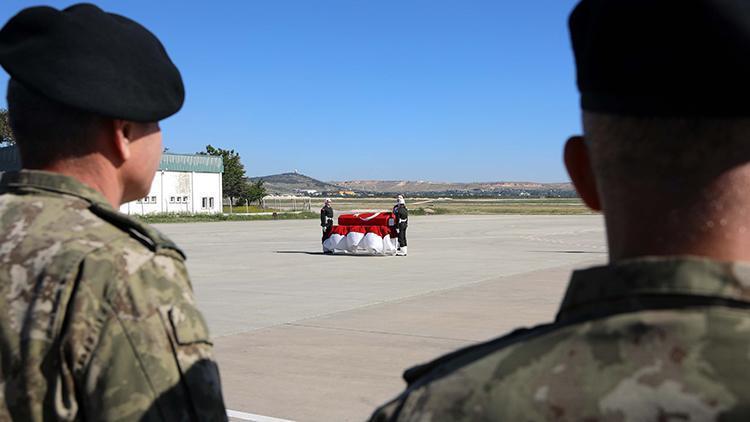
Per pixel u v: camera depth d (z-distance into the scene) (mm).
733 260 806
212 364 1531
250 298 10891
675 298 802
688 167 804
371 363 6555
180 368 1446
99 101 1540
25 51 1520
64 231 1513
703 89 762
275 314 9328
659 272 811
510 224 43594
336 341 7543
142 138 1685
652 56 776
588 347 823
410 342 7484
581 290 880
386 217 19297
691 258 801
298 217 56875
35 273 1472
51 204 1568
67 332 1405
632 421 763
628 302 830
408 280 13250
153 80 1618
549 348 851
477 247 22906
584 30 885
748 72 746
